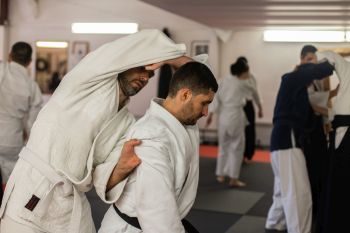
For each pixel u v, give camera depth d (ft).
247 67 21.42
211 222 15.20
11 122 13.09
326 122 13.97
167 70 33.60
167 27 35.83
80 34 37.35
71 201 6.25
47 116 6.15
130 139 5.36
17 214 6.13
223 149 21.62
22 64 13.38
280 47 34.04
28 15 37.91
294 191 12.64
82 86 6.02
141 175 5.07
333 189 11.51
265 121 34.32
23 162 6.24
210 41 35.01
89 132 6.08
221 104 21.25
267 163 27.91
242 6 23.09
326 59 12.12
